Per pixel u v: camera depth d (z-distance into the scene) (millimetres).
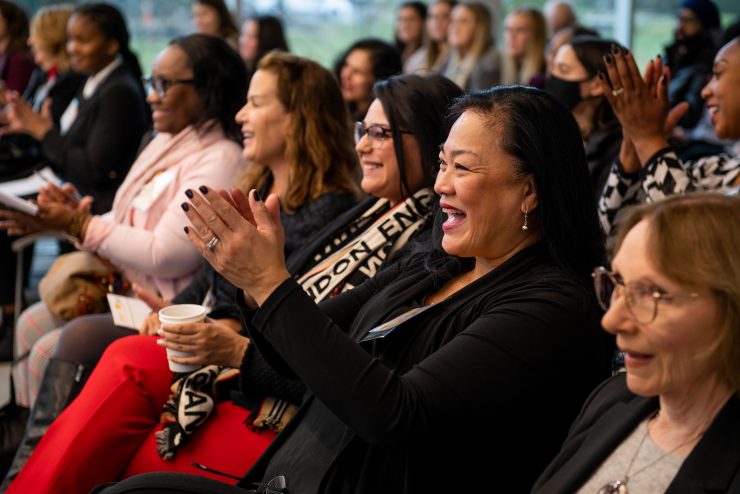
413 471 1387
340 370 1323
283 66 2416
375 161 1993
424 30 6258
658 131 2049
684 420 1072
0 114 3967
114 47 3971
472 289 1495
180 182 2764
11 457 2445
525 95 1472
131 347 2096
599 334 1415
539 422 1390
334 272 1982
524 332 1353
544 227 1461
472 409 1314
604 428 1175
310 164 2391
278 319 1369
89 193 3717
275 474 1592
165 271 2697
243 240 1376
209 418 1947
